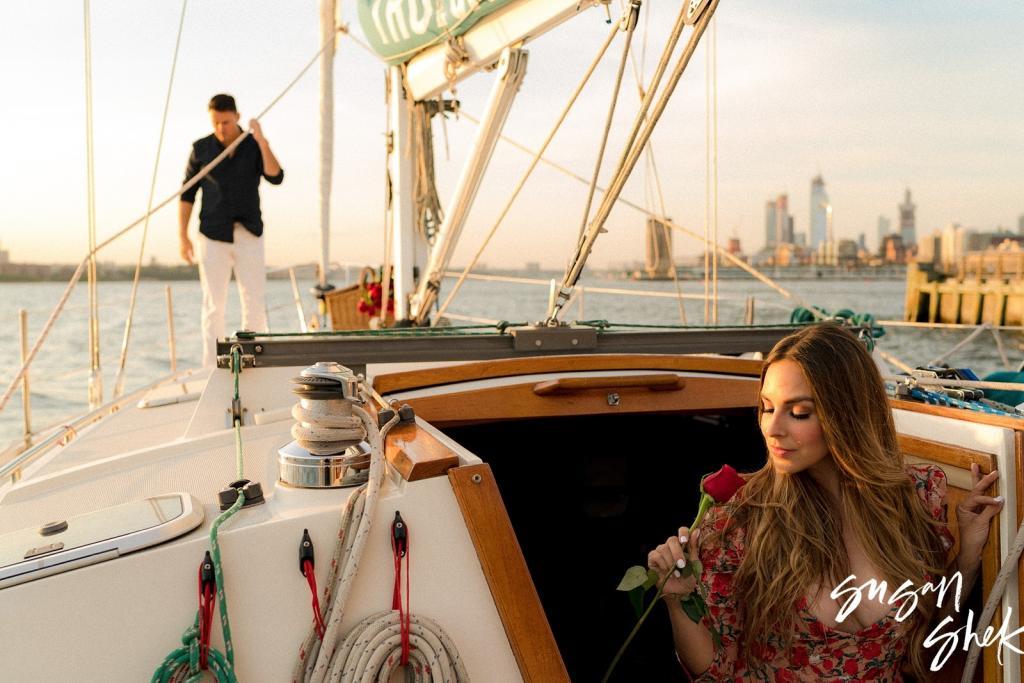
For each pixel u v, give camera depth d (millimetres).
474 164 3383
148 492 1854
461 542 1373
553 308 2582
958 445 1696
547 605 2539
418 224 4281
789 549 1415
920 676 1624
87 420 3150
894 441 1484
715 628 1478
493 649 1360
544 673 1361
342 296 6051
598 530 2742
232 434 2172
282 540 1298
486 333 2533
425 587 1342
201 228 5129
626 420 2754
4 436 23297
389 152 4363
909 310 66438
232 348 2301
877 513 1434
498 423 2691
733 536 1478
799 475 1502
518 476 2723
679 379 2316
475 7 2949
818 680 1447
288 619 1289
